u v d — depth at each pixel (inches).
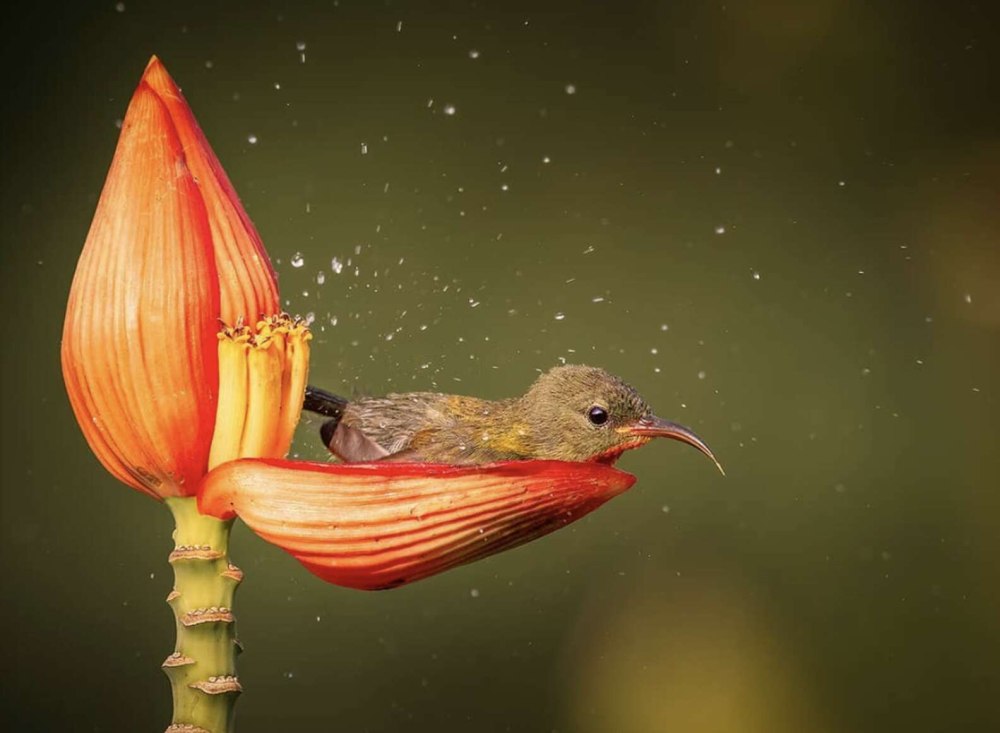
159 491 92.6
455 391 157.2
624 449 101.4
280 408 92.7
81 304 92.4
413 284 168.2
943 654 142.3
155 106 92.7
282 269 167.3
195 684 92.1
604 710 137.7
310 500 92.2
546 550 147.4
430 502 92.3
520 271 172.2
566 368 101.7
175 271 92.4
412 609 140.9
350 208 174.6
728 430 162.6
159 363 92.4
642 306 171.2
